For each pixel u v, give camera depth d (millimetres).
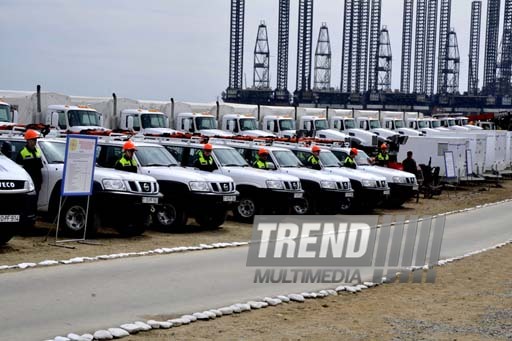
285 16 132250
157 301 11594
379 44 141125
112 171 18406
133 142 20734
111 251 16141
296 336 10070
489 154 48125
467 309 12492
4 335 9172
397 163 36875
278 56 133625
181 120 43531
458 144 40688
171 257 15930
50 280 12641
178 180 19875
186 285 12992
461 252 19375
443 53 158500
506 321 11609
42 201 17984
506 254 19266
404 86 162000
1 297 11188
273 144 26969
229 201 20531
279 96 116188
